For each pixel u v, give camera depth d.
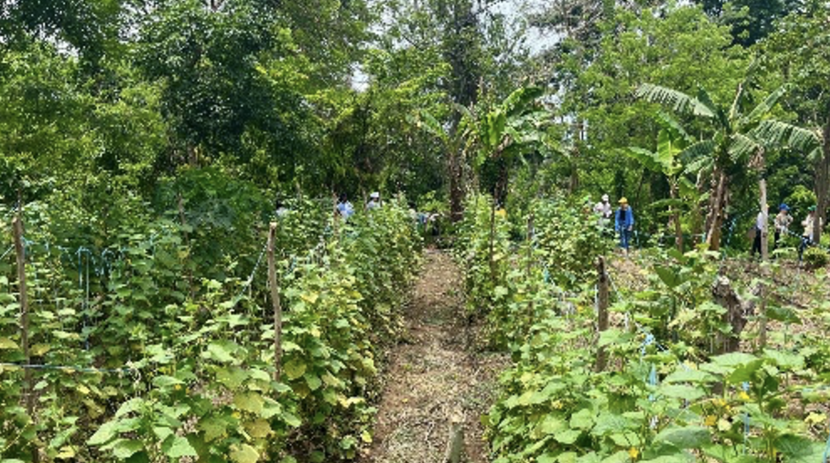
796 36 15.28
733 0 31.33
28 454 3.92
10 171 9.05
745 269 9.79
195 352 4.40
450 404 6.58
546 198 18.19
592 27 31.36
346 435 5.69
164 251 6.62
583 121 24.58
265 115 12.63
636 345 3.78
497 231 9.38
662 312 4.91
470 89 30.92
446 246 19.89
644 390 3.18
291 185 15.13
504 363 7.58
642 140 22.42
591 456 3.10
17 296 5.54
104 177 9.25
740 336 5.02
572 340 5.03
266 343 5.32
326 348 5.21
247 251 8.34
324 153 16.67
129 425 3.07
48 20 10.53
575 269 9.86
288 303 5.93
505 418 5.36
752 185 19.72
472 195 17.34
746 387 3.61
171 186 8.50
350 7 24.25
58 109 11.01
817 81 15.88
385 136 18.44
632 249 15.26
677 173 13.55
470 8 30.95
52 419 4.22
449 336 9.23
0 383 4.09
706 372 2.79
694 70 21.05
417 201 22.34
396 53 21.97
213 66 12.22
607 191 23.66
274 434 4.46
